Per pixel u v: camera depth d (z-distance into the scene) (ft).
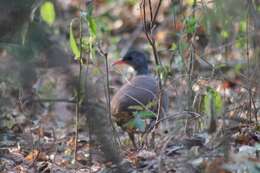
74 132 43.37
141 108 37.06
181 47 38.32
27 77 24.54
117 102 39.78
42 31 24.72
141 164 33.12
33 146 37.40
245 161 27.55
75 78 23.58
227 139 30.60
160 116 39.37
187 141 33.01
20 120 43.16
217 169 28.63
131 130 38.86
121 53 68.28
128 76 55.83
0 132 39.99
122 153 34.35
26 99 41.16
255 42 34.96
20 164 35.99
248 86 37.27
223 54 47.62
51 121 48.37
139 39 75.15
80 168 34.30
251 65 40.78
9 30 20.89
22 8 20.56
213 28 37.86
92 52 34.40
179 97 39.73
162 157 31.48
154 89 41.11
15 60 24.34
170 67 39.86
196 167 29.32
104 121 24.52
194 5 38.11
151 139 36.65
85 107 24.23
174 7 40.34
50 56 22.82
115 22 82.17
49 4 31.35
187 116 35.65
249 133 34.81
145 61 51.65
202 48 45.39
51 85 46.06
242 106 37.91
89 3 34.42
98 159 33.96
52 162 35.55
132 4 84.69
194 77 41.24
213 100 35.19
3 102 34.78
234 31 42.42
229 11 30.32
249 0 34.32
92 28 33.58
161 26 67.72
